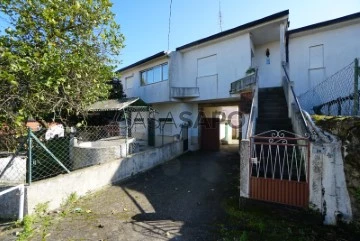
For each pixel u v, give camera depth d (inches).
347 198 151.3
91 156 340.8
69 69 232.1
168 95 511.8
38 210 185.6
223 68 459.2
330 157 156.6
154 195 240.1
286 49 421.4
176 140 492.7
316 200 160.4
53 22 213.5
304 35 402.3
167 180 296.5
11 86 191.9
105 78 300.5
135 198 230.8
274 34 433.4
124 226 169.9
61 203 209.6
